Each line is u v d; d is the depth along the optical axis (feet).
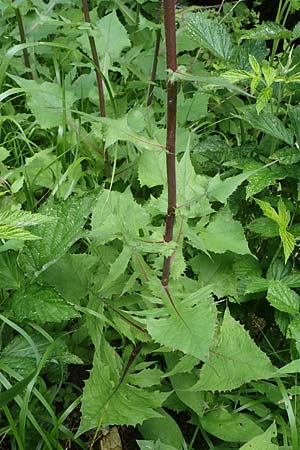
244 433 3.31
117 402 3.14
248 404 3.43
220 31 4.40
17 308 3.15
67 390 3.64
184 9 4.64
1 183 3.90
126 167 4.44
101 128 4.20
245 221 4.37
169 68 2.70
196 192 3.39
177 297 3.25
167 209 3.22
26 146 4.95
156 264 3.45
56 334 3.62
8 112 5.08
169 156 2.94
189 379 3.47
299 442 3.29
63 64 5.59
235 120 5.22
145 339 3.43
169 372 3.30
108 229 3.20
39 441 3.30
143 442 3.17
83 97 5.10
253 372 3.19
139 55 5.40
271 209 3.50
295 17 6.89
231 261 3.84
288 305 3.44
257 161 4.11
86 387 3.11
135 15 5.52
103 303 3.52
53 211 3.35
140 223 3.47
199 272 3.80
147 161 3.57
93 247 3.78
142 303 3.55
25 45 3.93
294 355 3.41
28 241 3.31
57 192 4.15
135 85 5.26
